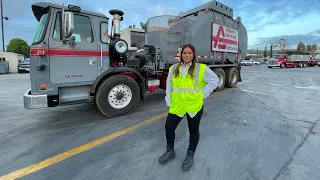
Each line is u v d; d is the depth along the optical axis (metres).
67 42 4.38
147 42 7.63
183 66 2.71
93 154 3.21
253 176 2.62
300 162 2.93
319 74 19.12
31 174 2.69
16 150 3.36
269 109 5.84
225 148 3.38
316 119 4.92
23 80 14.48
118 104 5.14
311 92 8.78
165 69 7.00
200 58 7.70
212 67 8.55
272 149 3.34
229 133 4.02
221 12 8.65
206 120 4.82
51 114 5.45
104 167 2.84
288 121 4.75
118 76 5.00
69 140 3.75
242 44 10.44
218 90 8.91
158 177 2.61
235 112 5.50
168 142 2.96
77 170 2.77
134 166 2.86
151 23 7.47
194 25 7.43
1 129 4.34
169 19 7.20
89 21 4.65
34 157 3.12
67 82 4.46
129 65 6.50
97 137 3.87
